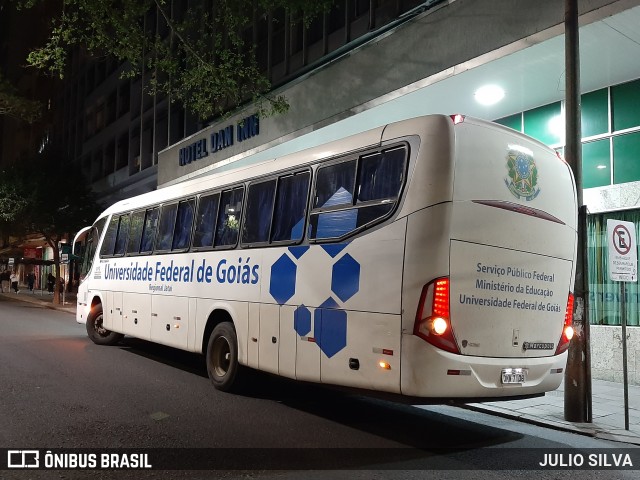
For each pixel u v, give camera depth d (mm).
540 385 6316
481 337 5785
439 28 11977
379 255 5992
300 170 7477
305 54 17984
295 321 7062
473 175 5859
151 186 35219
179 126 28672
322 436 6336
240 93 16781
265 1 14547
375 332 5902
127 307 11680
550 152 6844
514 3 10328
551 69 10695
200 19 23078
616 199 10789
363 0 15961
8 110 22109
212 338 8750
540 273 6418
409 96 12695
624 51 9680
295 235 7320
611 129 11070
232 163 20484
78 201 35531
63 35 13578
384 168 6211
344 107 14844
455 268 5641
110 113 41344
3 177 34312
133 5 13391
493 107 12805
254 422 6836
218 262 8828
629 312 10703
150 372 9930
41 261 47125
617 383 10570
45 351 12102
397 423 7125
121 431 6254
